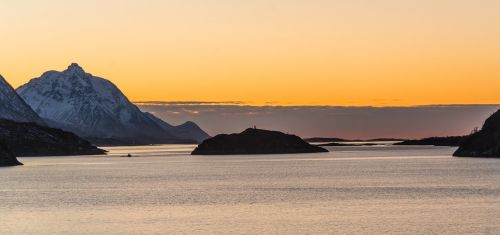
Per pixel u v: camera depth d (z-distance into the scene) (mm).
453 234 106188
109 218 126938
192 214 131125
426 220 120000
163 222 120938
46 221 124000
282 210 135875
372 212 131500
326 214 129375
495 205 140125
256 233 109062
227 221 121312
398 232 108625
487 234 105812
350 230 110875
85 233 111000
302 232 109625
